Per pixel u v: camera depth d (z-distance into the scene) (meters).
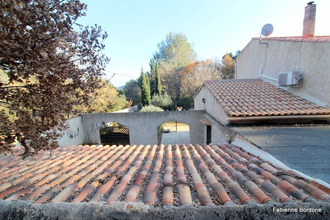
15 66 2.06
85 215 1.46
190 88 29.06
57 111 2.36
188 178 2.80
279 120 5.84
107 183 2.68
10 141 2.26
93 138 12.52
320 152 3.35
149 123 12.15
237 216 1.43
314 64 6.09
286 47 7.50
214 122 8.23
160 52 42.75
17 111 2.40
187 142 14.96
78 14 2.32
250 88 8.12
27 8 1.86
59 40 2.16
